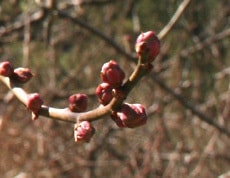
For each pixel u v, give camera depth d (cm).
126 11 1264
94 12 1285
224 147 1232
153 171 1222
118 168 1261
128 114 310
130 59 822
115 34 1278
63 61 1288
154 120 1248
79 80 1280
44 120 1170
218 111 1230
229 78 1300
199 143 1241
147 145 1218
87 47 1296
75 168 1239
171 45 1267
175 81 1233
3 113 1134
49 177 1163
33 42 1205
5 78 395
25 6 1077
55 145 1187
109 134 1277
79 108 351
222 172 1212
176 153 1207
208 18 1305
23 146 1145
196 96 1269
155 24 1271
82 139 328
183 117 1245
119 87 303
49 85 1206
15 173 1143
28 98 360
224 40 1288
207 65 1262
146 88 1228
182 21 1242
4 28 1151
